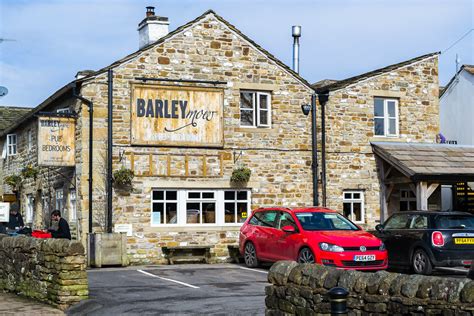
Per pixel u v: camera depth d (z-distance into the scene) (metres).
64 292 12.34
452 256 16.41
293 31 26.80
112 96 20.58
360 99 23.36
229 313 11.47
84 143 20.36
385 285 7.66
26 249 14.02
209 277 16.70
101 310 12.00
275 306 9.47
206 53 21.67
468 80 27.41
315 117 22.69
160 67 21.14
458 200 25.78
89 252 19.56
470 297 6.58
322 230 16.80
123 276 16.97
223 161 21.67
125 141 20.66
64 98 22.27
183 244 21.03
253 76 22.17
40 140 20.30
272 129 22.31
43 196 25.05
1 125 32.03
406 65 23.97
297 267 9.19
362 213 23.22
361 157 23.20
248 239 18.91
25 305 12.82
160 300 13.02
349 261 15.77
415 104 24.08
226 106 21.83
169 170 21.02
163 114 21.06
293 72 22.59
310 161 22.70
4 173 31.61
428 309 7.02
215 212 21.58
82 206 20.30
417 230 16.98
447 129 28.41
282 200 22.27
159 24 22.91
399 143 23.62
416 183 21.25
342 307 6.86
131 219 20.52
